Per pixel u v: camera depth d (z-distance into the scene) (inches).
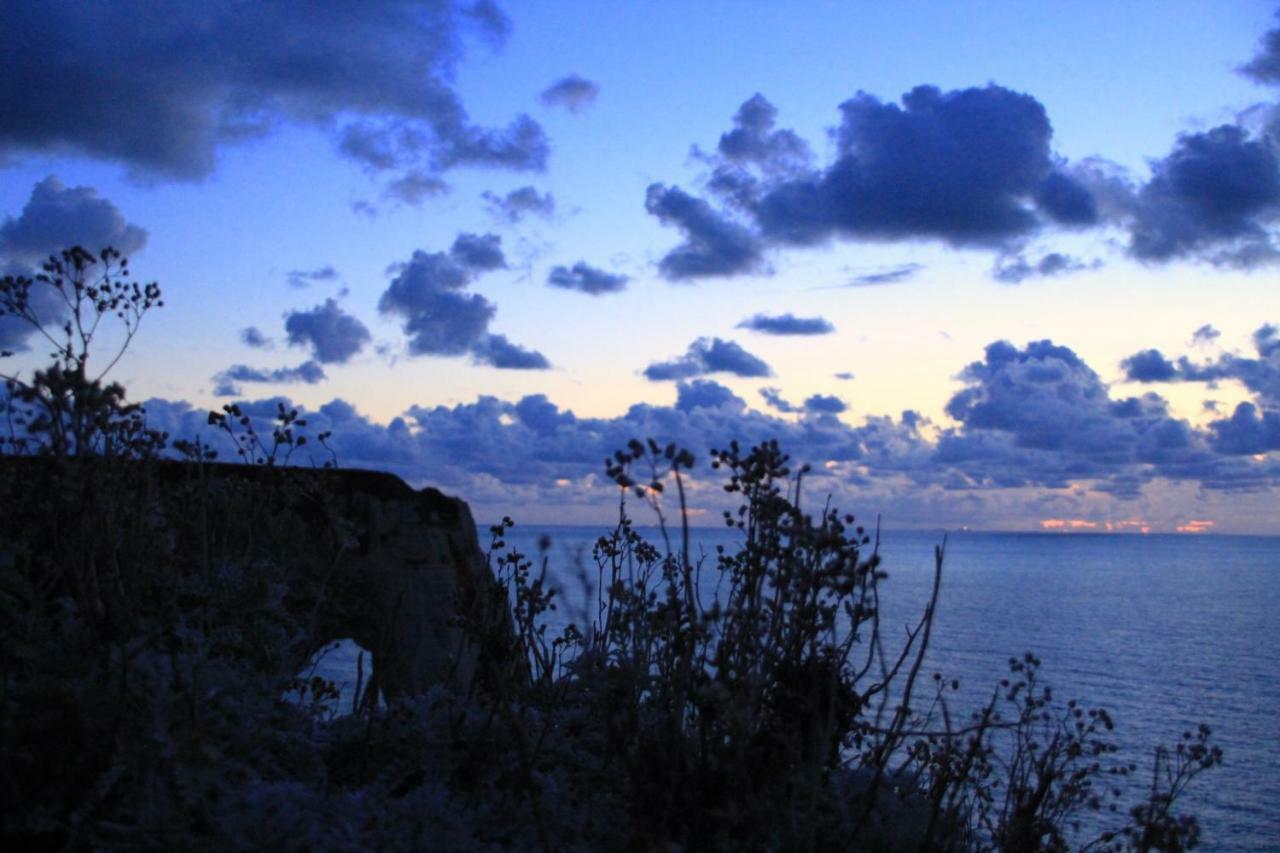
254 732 140.5
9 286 144.9
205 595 175.5
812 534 132.8
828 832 137.8
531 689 181.6
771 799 136.0
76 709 120.5
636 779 133.6
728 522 141.4
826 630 141.8
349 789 148.2
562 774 153.7
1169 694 3078.2
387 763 155.8
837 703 146.6
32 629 144.6
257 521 213.6
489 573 186.7
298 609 229.5
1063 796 171.6
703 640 134.8
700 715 139.2
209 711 135.9
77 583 145.1
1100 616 6456.7
